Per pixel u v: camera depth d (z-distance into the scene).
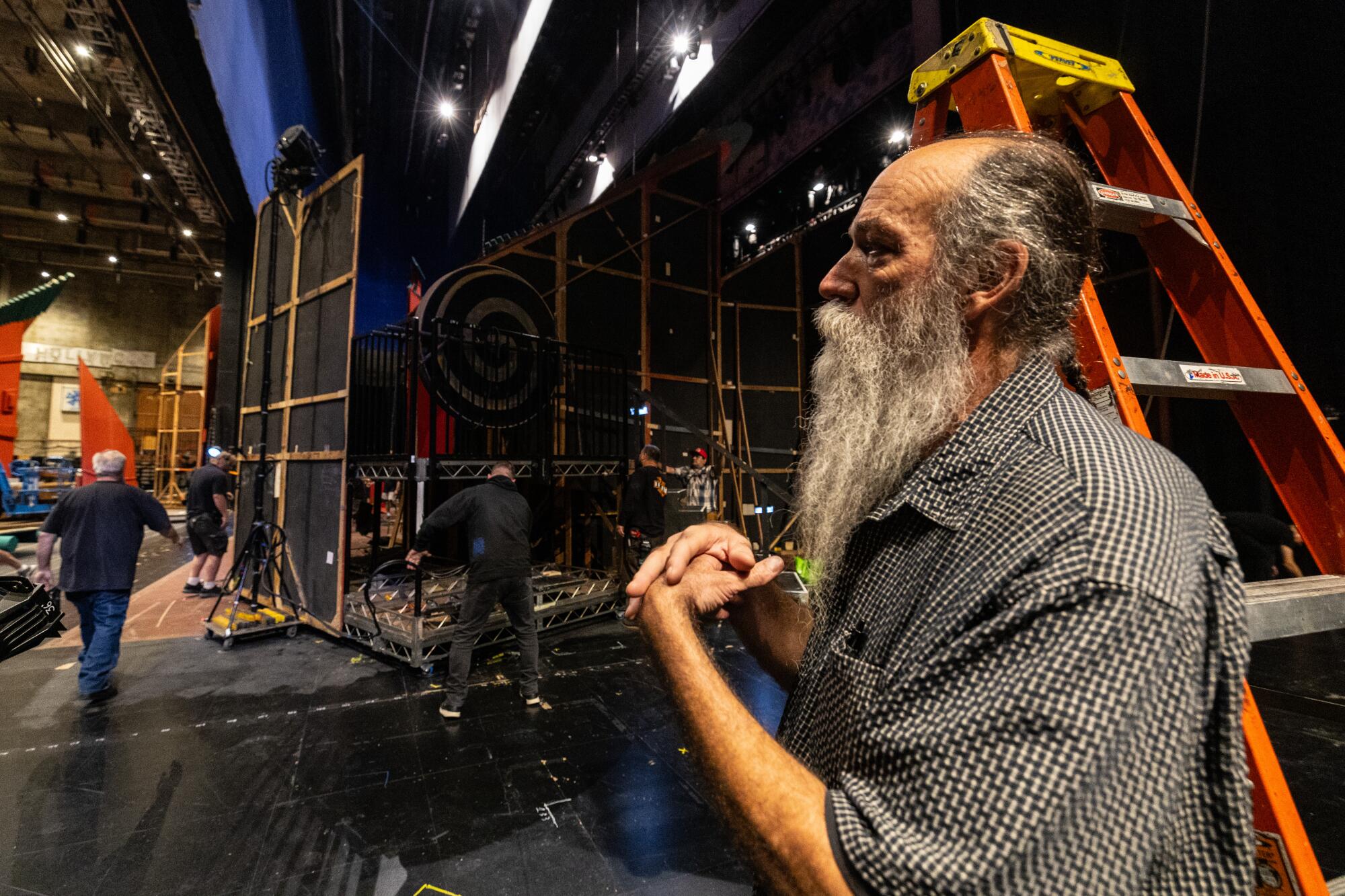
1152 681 0.37
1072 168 0.63
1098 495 0.43
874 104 8.55
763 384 9.20
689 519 7.28
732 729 0.50
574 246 7.42
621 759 3.08
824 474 0.67
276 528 5.42
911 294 0.62
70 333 18.78
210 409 15.32
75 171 15.23
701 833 2.47
